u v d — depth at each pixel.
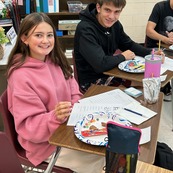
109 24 2.08
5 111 1.33
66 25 3.82
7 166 0.99
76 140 1.10
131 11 3.94
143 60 2.08
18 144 1.47
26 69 1.39
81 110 1.31
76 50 2.19
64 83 1.59
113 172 0.73
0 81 2.22
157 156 1.46
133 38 4.12
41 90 1.40
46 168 1.35
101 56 1.99
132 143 0.69
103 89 1.57
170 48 2.37
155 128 1.17
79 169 1.37
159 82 1.39
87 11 2.13
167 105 2.93
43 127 1.23
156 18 3.03
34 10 3.66
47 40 1.42
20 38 1.43
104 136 1.10
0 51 2.15
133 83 1.85
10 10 3.25
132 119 1.23
